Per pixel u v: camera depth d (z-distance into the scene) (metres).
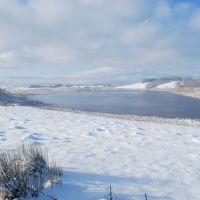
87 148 7.90
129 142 9.36
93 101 77.31
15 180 3.98
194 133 12.88
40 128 11.90
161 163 6.48
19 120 14.57
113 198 4.09
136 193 4.39
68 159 6.36
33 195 3.96
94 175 5.16
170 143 9.51
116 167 5.86
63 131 11.31
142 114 41.09
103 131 11.80
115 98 95.00
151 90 194.12
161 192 4.50
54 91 185.12
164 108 53.47
